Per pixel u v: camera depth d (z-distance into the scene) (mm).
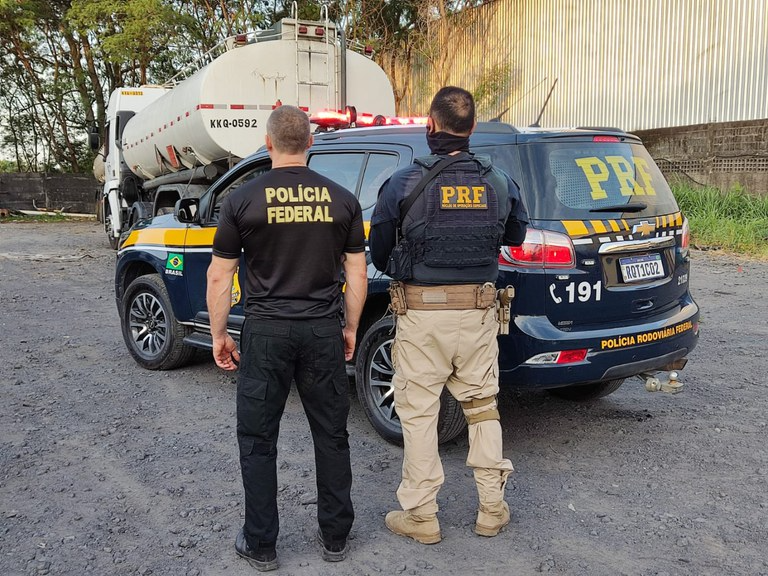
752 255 11703
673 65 15711
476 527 3164
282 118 2824
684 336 4117
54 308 8414
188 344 5457
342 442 2934
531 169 3697
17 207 26609
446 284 3029
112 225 14336
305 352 2828
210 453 4078
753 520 3246
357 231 2928
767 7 13836
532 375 3633
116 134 13742
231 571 2887
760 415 4613
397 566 2918
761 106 14109
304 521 3297
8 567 2896
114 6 20500
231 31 21266
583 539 3107
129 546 3070
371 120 5766
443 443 3990
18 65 28188
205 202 5098
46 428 4453
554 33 18391
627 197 3893
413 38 21188
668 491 3559
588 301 3701
